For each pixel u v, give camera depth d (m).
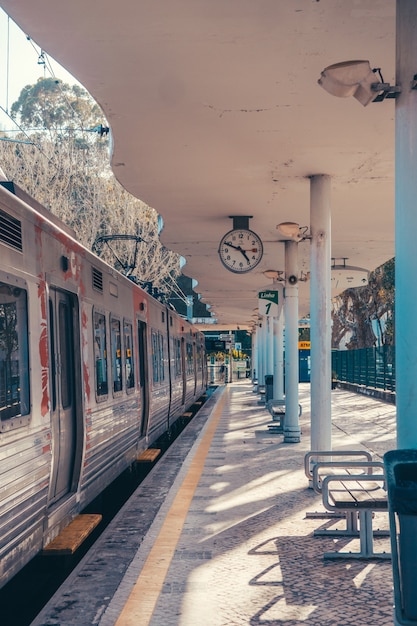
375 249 15.80
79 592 5.48
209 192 10.28
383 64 6.13
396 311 4.60
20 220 5.53
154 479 10.62
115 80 6.34
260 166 8.95
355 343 41.31
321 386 9.27
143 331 13.47
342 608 4.89
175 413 19.20
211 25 5.33
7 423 4.90
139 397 11.97
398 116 4.63
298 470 10.54
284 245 14.55
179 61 5.95
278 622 4.65
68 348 7.32
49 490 6.03
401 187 4.58
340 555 6.04
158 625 4.65
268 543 6.59
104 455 8.69
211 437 15.44
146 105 6.91
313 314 9.35
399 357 4.54
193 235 13.77
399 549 3.65
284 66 6.05
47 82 40.91
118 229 36.59
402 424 4.49
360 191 10.23
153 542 6.69
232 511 7.92
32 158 34.84
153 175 9.39
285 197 10.59
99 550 6.73
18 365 5.26
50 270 6.34
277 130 7.60
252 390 38.84
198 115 7.18
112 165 8.92
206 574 5.70
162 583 5.50
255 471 10.56
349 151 8.32
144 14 5.15
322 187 9.33
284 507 8.05
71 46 5.69
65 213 34.94
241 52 5.79
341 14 5.19
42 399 5.81
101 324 8.78
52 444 6.16
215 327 53.25
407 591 3.60
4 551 4.83
